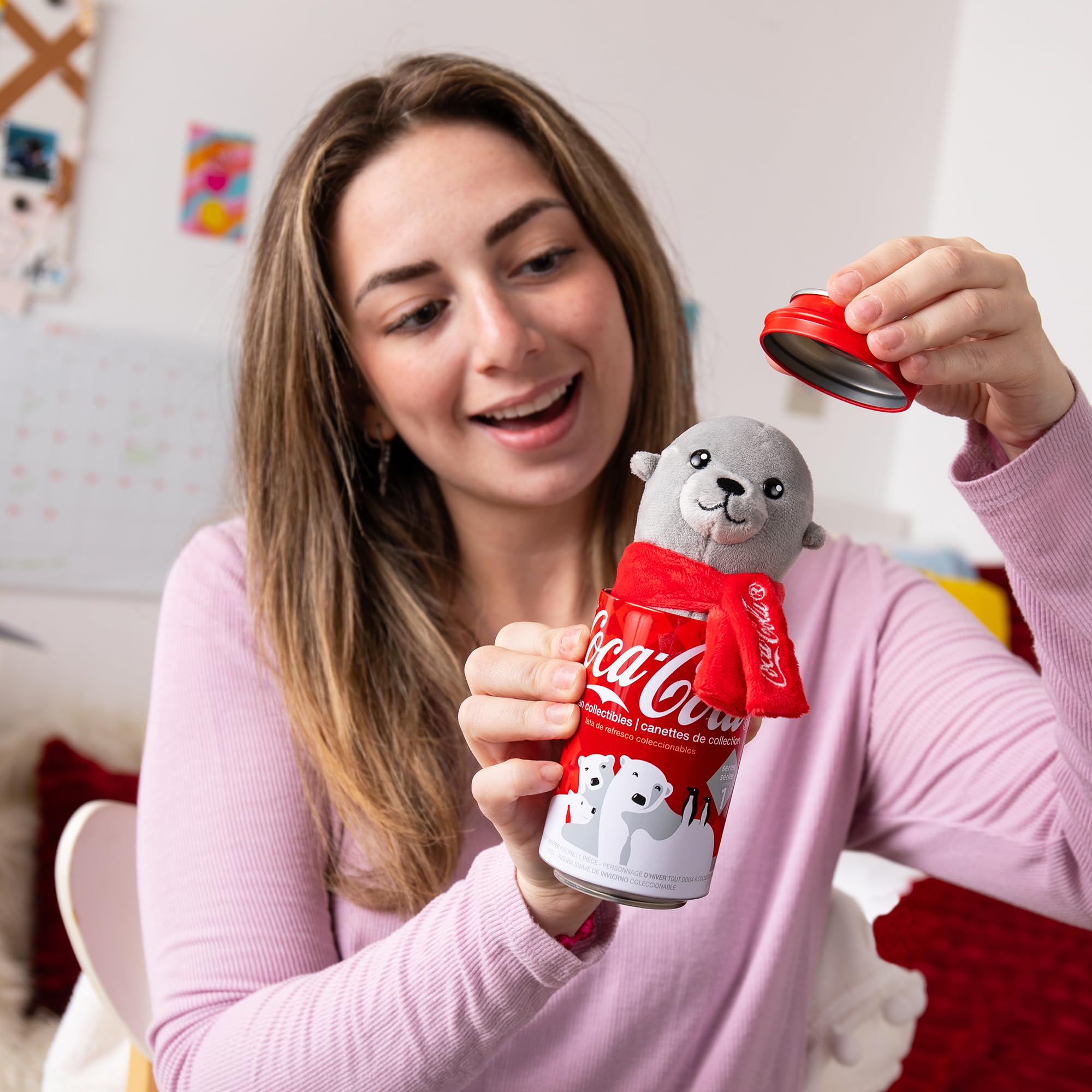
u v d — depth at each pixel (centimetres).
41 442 249
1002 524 63
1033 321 60
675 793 53
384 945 69
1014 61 301
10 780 192
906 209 325
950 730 86
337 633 90
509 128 90
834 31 309
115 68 248
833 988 98
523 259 85
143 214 253
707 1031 84
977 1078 140
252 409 98
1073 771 70
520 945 62
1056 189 283
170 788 87
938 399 66
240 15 256
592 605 98
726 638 52
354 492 98
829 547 102
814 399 319
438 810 86
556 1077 83
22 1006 166
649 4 291
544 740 58
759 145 305
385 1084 65
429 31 271
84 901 92
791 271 312
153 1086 95
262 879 82
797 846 88
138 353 253
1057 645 65
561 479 88
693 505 53
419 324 87
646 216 100
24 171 242
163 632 97
